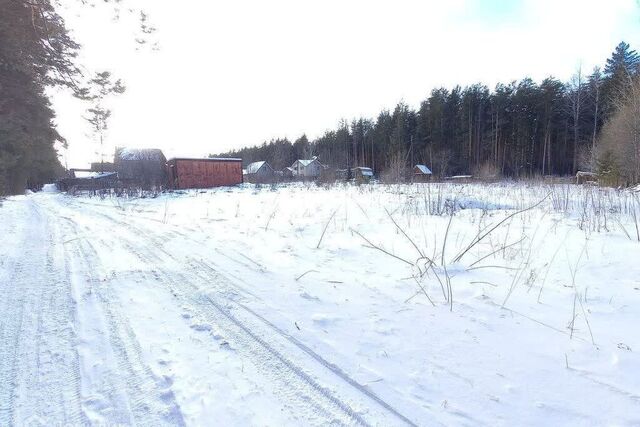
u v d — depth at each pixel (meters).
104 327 3.02
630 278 3.72
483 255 4.89
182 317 3.18
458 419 1.84
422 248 5.41
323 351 2.56
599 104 37.75
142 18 5.87
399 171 19.77
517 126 44.19
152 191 22.84
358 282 4.02
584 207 7.22
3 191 22.78
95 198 22.25
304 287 3.89
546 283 3.75
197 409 1.98
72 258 5.48
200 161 29.17
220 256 5.34
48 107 9.60
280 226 7.76
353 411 1.93
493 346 2.54
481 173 25.55
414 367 2.32
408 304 3.37
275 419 1.89
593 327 2.75
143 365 2.43
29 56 5.97
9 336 2.89
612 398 1.94
